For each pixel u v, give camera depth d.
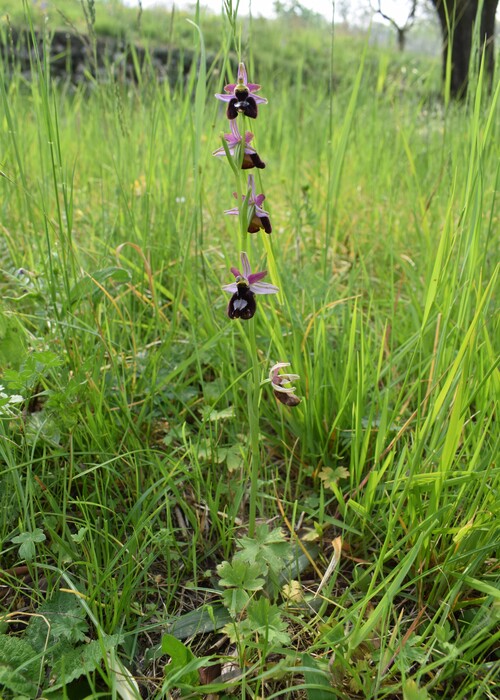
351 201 0.69
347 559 0.32
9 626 0.28
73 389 0.32
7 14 0.58
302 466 0.36
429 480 0.28
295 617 0.27
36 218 0.51
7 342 0.35
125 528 0.32
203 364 0.44
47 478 0.33
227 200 0.62
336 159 0.46
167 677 0.25
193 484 0.35
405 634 0.27
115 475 0.34
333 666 0.25
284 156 0.77
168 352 0.42
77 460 0.34
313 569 0.32
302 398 0.37
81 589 0.28
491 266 0.45
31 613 0.27
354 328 0.35
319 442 0.37
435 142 0.78
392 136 0.78
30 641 0.26
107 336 0.38
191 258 0.47
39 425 0.33
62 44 1.76
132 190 0.50
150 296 0.47
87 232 0.56
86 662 0.25
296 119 0.84
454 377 0.29
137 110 0.67
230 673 0.26
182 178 0.53
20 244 0.51
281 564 0.29
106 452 0.33
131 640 0.28
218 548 0.33
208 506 0.34
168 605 0.30
